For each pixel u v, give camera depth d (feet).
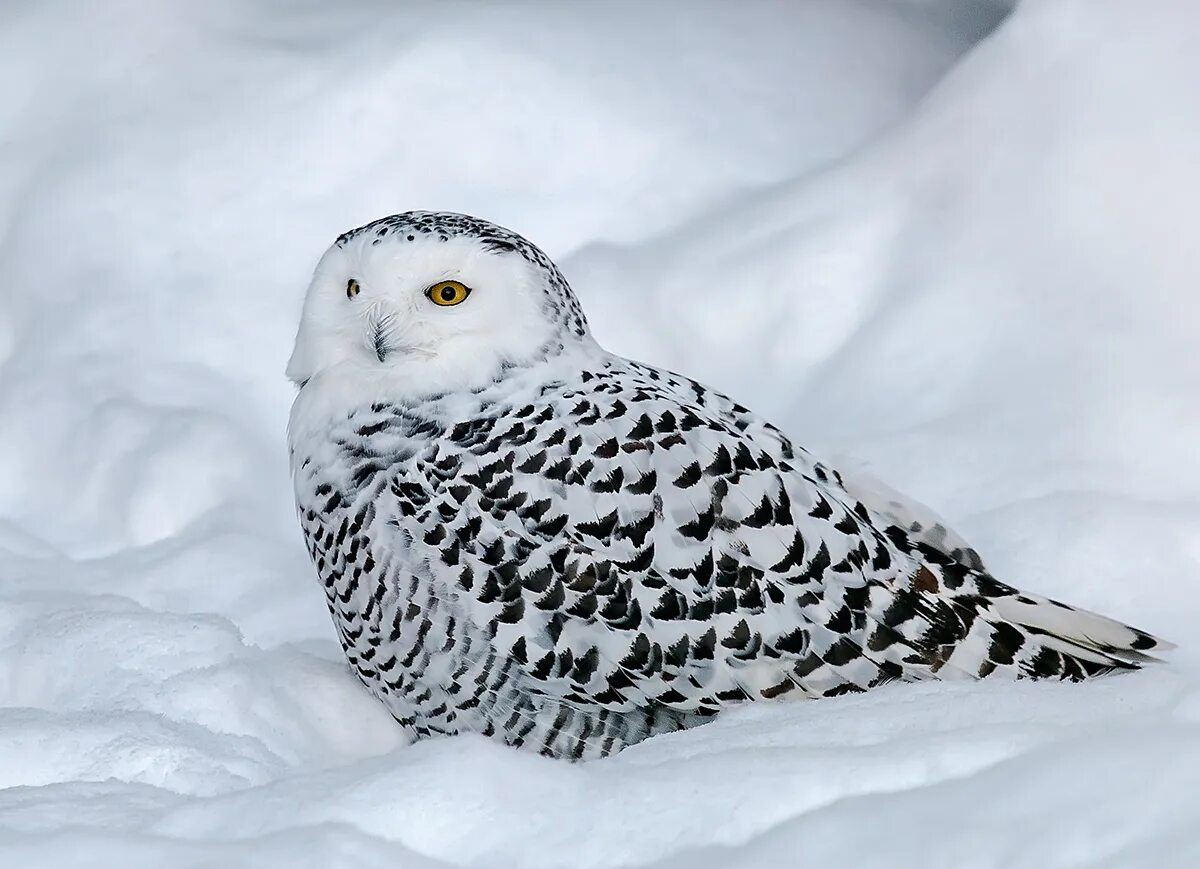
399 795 15.34
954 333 29.78
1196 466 26.45
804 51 37.35
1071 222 30.12
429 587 19.62
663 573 19.20
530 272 20.61
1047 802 14.02
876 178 32.37
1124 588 23.58
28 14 38.63
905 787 15.07
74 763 17.97
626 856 14.64
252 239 34.58
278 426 31.99
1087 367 28.30
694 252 32.55
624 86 36.04
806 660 19.20
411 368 20.20
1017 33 32.17
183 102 36.91
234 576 27.43
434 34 36.55
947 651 19.19
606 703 19.63
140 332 33.22
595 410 19.92
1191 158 29.81
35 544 29.27
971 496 26.30
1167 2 31.19
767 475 19.75
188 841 14.61
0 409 32.07
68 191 35.63
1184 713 16.24
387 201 34.99
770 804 15.01
